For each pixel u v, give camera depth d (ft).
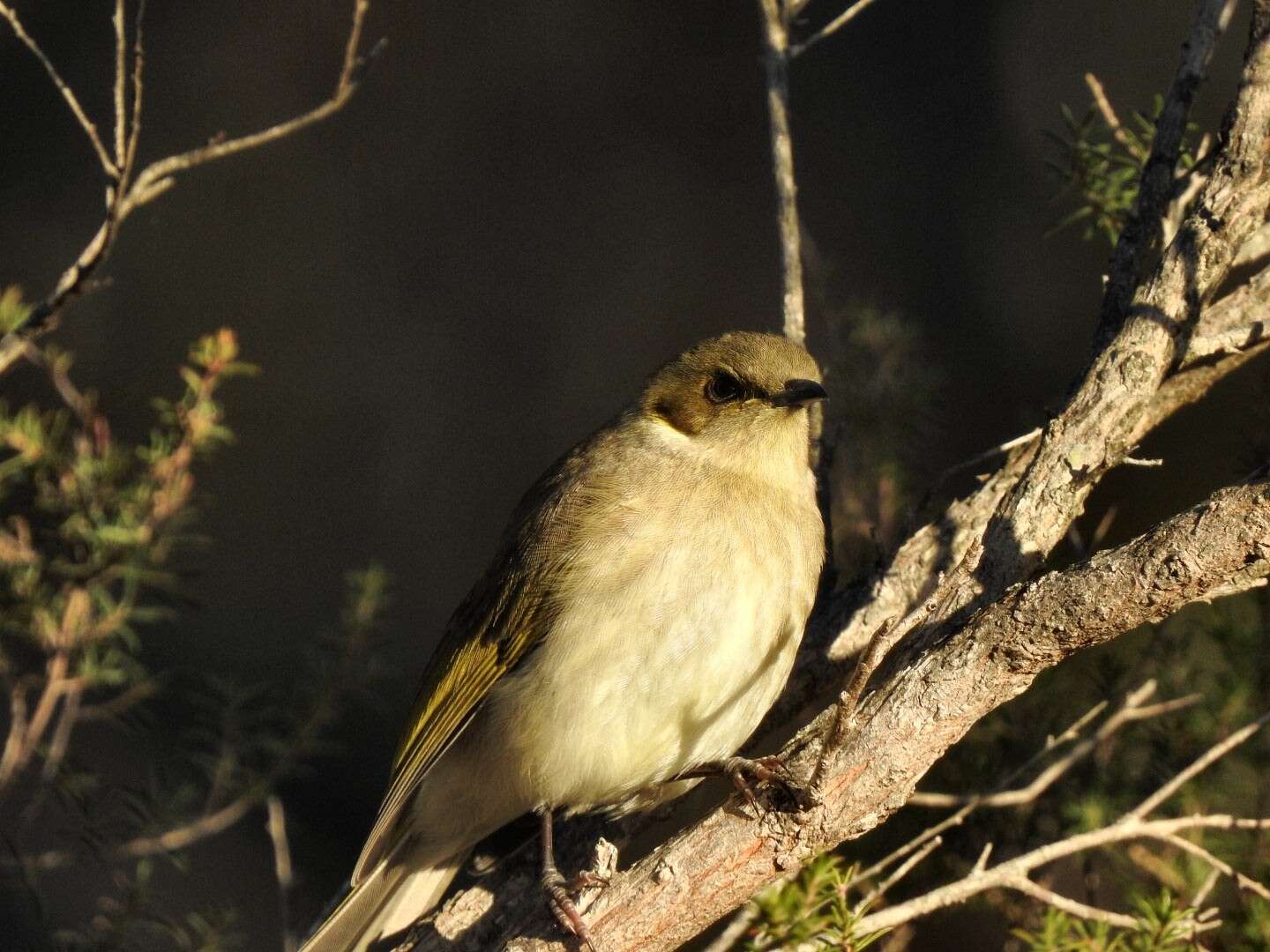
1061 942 26.76
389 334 63.46
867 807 23.15
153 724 37.40
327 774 53.78
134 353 60.44
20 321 33.50
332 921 30.66
